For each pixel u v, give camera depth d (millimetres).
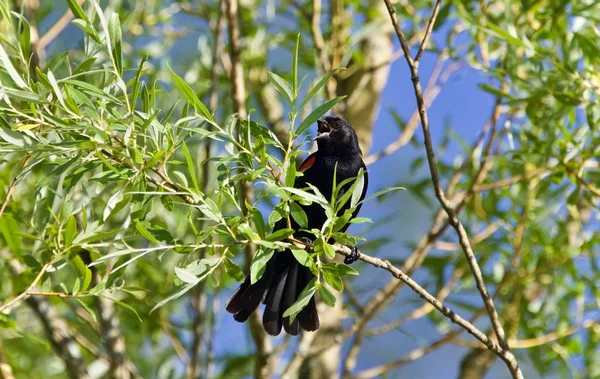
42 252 7953
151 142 7016
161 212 10992
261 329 11156
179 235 10836
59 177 7285
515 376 8320
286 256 9250
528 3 11086
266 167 6832
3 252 10109
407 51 8180
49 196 7969
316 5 13039
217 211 6598
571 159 11031
